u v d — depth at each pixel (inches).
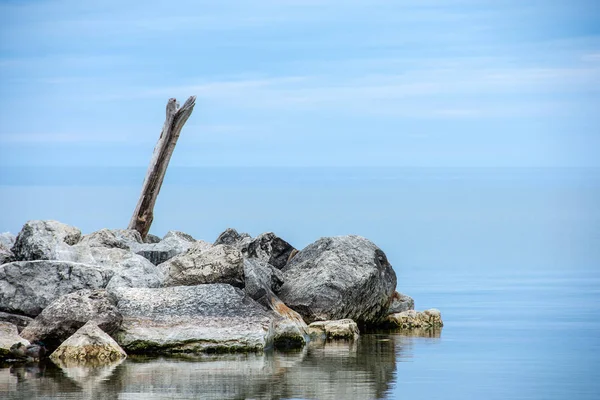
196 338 3149.6
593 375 2736.2
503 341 3353.8
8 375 2755.9
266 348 3218.5
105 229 4121.6
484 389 2564.0
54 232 3718.0
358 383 2637.8
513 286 5078.7
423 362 2955.2
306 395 2493.8
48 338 3100.4
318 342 3398.1
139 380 2679.6
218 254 3508.9
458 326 3742.6
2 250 3681.1
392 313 3959.2
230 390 2554.1
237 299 3321.9
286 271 3882.9
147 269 3663.9
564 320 3826.3
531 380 2674.7
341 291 3656.5
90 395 2495.1
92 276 3405.5
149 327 3171.8
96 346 3026.6
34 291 3346.5
